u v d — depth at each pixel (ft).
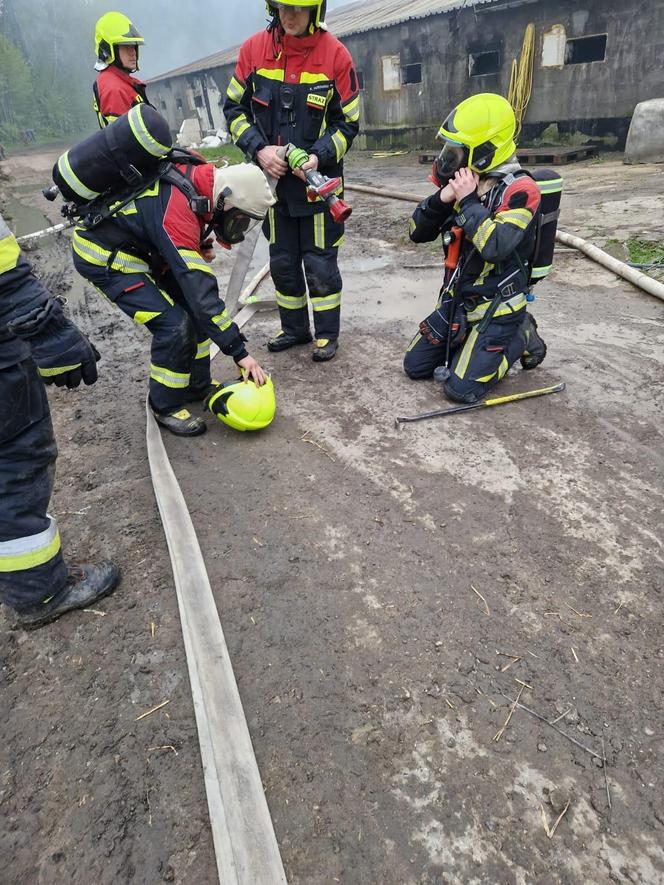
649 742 5.39
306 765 5.35
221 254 22.49
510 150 9.59
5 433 5.79
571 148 37.47
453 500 8.52
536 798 5.03
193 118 79.10
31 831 5.03
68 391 12.54
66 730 5.79
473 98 9.39
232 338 9.61
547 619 6.61
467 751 5.40
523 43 38.75
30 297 5.51
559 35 37.24
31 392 5.89
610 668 6.05
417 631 6.56
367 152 51.34
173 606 7.07
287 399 11.66
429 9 44.06
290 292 12.97
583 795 5.03
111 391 12.46
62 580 6.84
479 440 9.86
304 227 12.00
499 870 4.60
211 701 5.63
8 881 4.72
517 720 5.63
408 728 5.61
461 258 10.27
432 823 4.89
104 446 10.43
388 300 16.38
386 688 5.98
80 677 6.31
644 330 13.25
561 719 5.62
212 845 4.85
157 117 8.31
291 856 4.72
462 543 7.73
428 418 10.55
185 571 7.11
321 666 6.23
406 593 7.04
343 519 8.29
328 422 10.72
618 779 5.14
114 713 5.92
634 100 35.65
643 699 5.74
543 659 6.18
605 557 7.38
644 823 4.83
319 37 10.57
